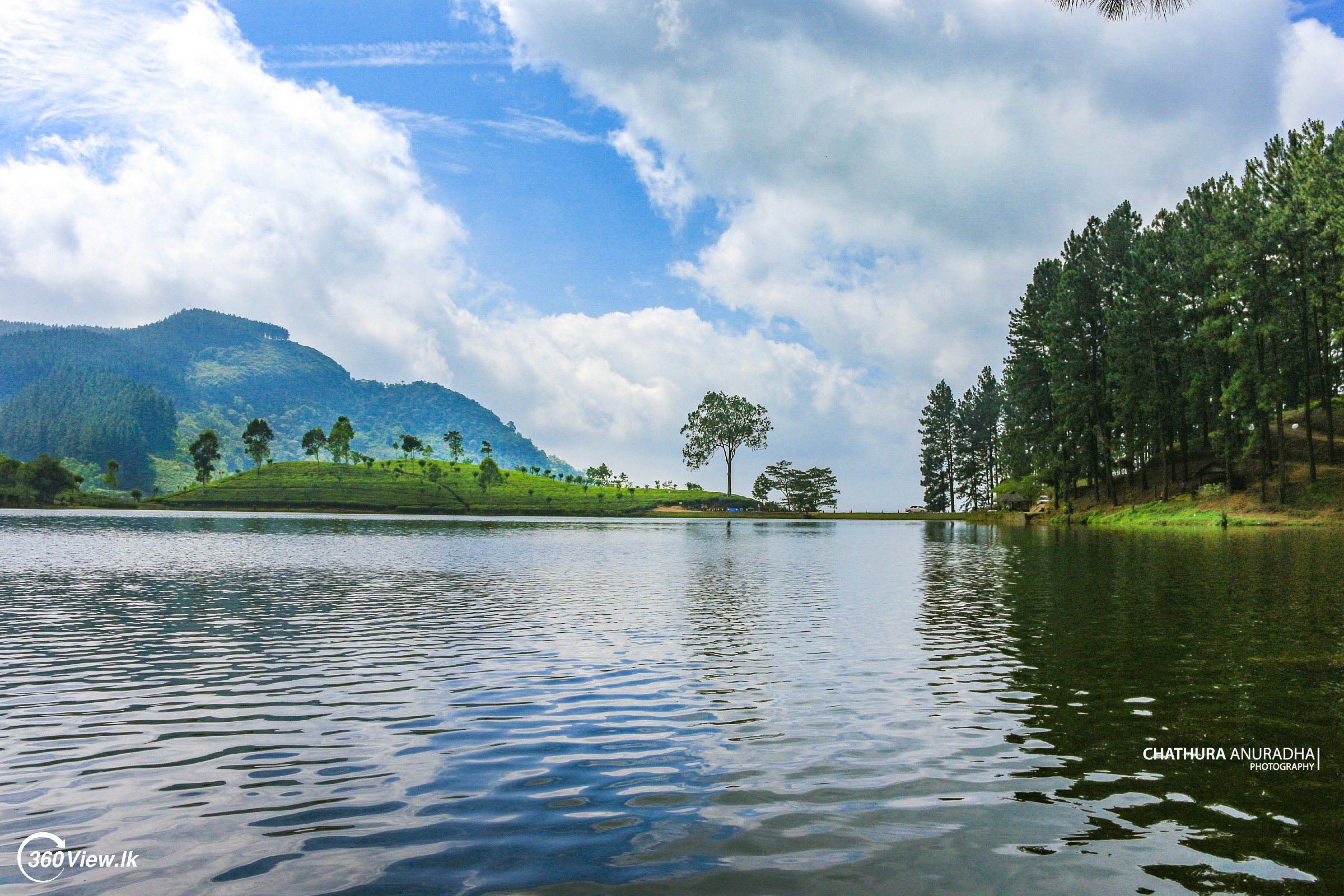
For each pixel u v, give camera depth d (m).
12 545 57.09
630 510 199.12
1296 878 6.52
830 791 8.75
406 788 8.98
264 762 10.00
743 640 19.00
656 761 9.89
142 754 10.35
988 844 7.29
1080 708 12.08
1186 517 72.25
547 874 6.72
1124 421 83.44
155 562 43.03
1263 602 23.05
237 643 18.77
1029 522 102.69
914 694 13.28
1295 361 71.62
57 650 17.86
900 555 52.62
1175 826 7.66
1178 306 77.81
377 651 17.66
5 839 7.61
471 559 47.03
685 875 6.68
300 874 6.77
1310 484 68.56
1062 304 90.56
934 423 172.50
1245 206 68.06
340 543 63.03
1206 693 12.80
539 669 15.72
